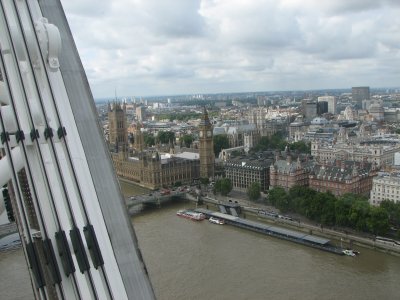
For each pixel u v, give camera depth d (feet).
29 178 127.95
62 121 150.61
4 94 152.15
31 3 169.68
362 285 456.45
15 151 146.20
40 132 135.95
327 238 626.23
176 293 443.73
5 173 144.66
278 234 636.89
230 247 590.14
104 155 181.78
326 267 510.58
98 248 127.85
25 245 122.21
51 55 153.89
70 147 147.64
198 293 442.09
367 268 506.07
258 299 426.10
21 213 124.77
